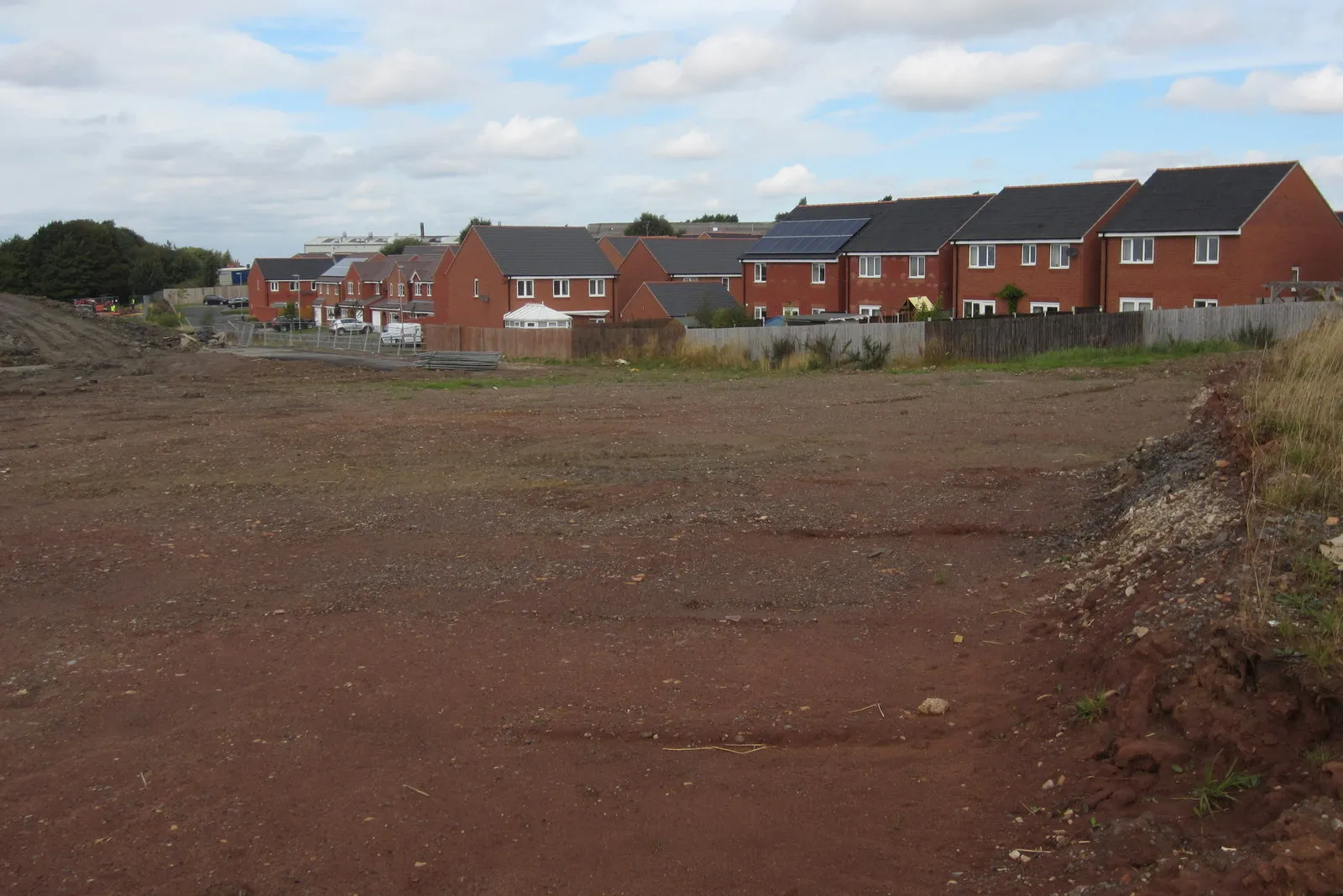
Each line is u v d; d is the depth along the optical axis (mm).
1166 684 5664
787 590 9250
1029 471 13727
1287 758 4848
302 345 51156
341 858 5184
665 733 6426
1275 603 5836
